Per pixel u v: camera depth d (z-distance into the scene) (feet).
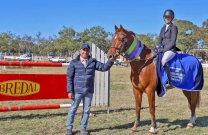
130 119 20.93
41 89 20.81
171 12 17.02
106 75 23.09
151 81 16.42
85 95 16.29
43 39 221.66
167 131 17.83
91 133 17.13
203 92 37.42
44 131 17.35
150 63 16.49
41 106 20.98
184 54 18.15
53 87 21.25
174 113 23.43
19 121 19.80
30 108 20.58
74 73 16.21
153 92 16.60
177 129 18.34
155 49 16.90
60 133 17.02
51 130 17.62
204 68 97.50
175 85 17.34
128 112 23.53
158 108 25.75
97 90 23.48
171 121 20.57
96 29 159.94
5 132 16.99
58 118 20.93
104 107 25.64
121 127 18.62
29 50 206.39
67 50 172.14
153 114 16.87
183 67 17.35
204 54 192.75
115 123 19.65
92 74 16.17
